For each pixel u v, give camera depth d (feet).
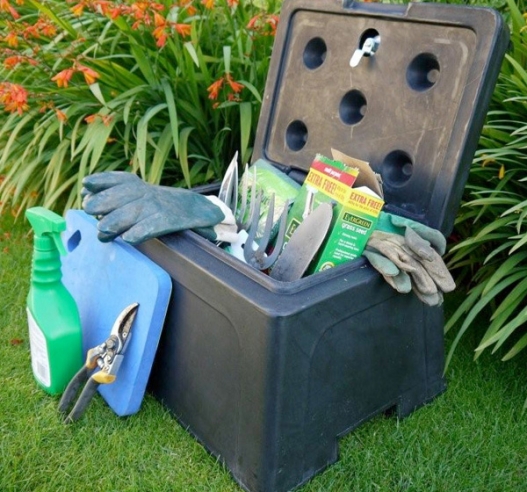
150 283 4.00
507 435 4.31
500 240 5.28
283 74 5.21
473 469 4.01
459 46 3.98
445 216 4.07
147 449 4.03
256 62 6.49
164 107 6.06
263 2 6.91
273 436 3.52
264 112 5.32
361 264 3.83
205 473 3.88
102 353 4.02
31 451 3.93
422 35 4.19
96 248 4.63
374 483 3.87
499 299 5.69
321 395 3.72
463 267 6.05
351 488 3.88
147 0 5.76
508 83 5.20
